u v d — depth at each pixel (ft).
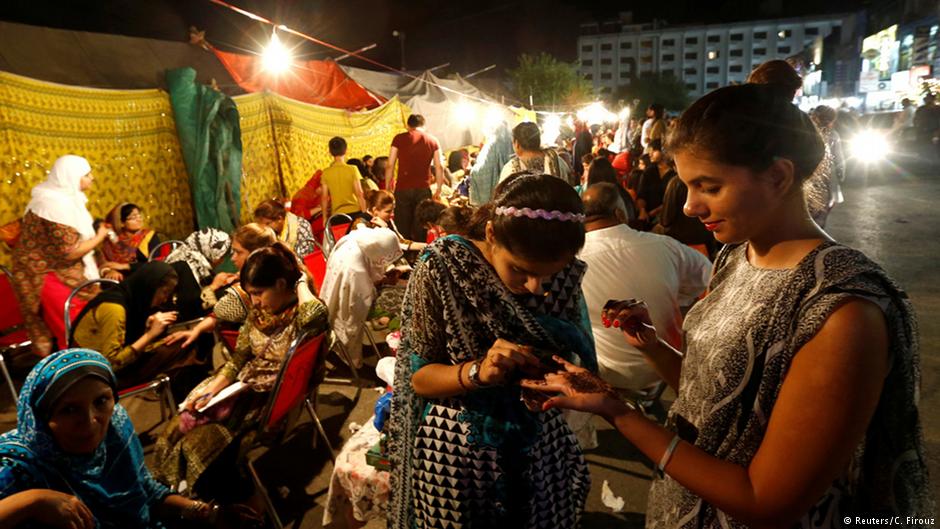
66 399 5.78
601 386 3.59
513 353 4.27
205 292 13.98
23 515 5.34
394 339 9.74
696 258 9.63
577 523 6.08
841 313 2.81
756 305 3.25
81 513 5.61
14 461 5.76
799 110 3.10
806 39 279.28
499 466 5.13
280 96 27.58
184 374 13.28
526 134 17.66
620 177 31.71
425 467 5.28
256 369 9.42
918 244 22.49
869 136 53.57
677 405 3.97
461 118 49.26
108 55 20.83
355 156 35.12
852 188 37.24
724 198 3.13
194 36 26.63
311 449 11.45
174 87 20.99
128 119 20.44
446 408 5.19
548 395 4.00
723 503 3.12
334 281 13.87
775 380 3.10
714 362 3.43
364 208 23.71
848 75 170.91
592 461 10.61
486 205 5.19
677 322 9.41
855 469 3.20
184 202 22.43
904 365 2.92
